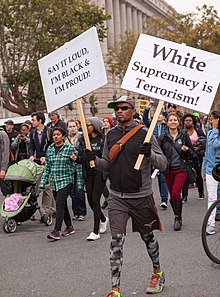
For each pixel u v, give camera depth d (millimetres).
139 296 5977
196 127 12828
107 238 9141
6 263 7855
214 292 6047
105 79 7008
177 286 6289
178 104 6242
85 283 6609
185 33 50406
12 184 10461
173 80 6262
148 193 5824
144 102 20391
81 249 8445
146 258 7605
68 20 33312
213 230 7098
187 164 9602
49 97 7398
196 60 6234
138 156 5723
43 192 10781
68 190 9227
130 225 10250
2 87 35125
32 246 8891
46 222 10695
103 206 12219
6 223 10102
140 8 74688
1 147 11180
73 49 7184
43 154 11438
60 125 11625
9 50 34438
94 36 7027
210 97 6238
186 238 8859
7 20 32875
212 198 8781
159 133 13148
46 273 7176
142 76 6305
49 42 33594
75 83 7195
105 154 6016
